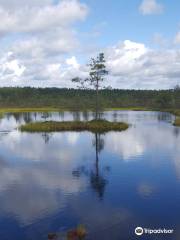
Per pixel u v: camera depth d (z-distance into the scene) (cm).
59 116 10719
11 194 2367
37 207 2103
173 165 3225
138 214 1970
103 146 4372
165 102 15600
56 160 3522
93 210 2044
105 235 1698
